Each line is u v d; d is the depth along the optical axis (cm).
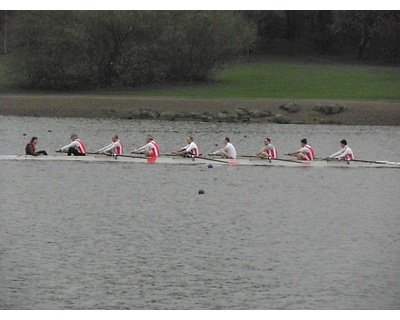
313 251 10694
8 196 14238
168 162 17775
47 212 12938
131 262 10062
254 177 16538
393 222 12606
